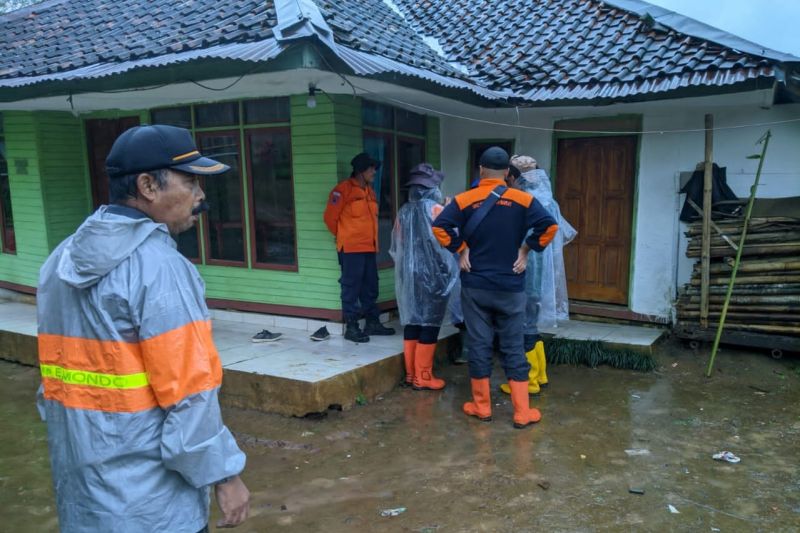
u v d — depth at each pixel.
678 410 4.62
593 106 5.59
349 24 5.25
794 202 5.37
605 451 3.92
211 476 1.59
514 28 7.41
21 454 4.08
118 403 1.56
